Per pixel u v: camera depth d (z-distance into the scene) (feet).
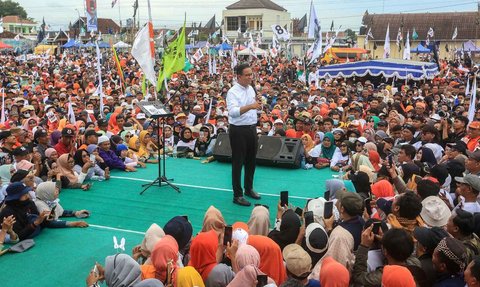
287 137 37.37
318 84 81.66
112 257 13.62
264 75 110.32
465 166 24.48
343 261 15.28
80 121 41.16
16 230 21.98
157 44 151.74
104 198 29.09
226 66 127.54
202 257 15.38
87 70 109.29
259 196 29.22
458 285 13.16
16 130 31.37
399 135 36.94
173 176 34.35
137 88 73.56
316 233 15.51
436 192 19.33
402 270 12.12
